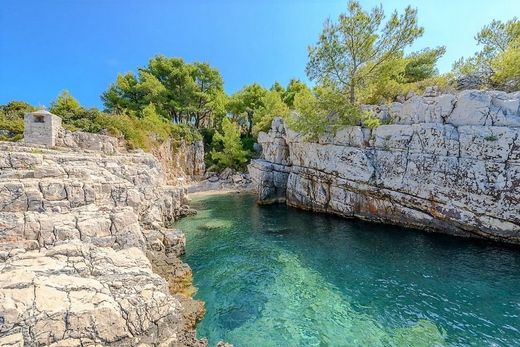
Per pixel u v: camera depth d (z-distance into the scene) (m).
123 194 13.30
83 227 10.04
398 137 19.80
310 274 13.47
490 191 15.72
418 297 11.07
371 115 22.08
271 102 46.34
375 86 25.19
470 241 16.58
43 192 10.95
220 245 17.80
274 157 32.88
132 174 18.02
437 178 17.67
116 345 6.48
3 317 5.68
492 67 22.39
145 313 7.25
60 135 20.83
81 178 13.45
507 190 15.17
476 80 22.16
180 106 49.62
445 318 9.67
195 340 8.34
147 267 9.33
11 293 6.26
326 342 8.69
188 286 12.37
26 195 10.47
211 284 12.54
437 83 23.47
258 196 32.12
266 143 35.41
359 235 18.94
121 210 11.44
